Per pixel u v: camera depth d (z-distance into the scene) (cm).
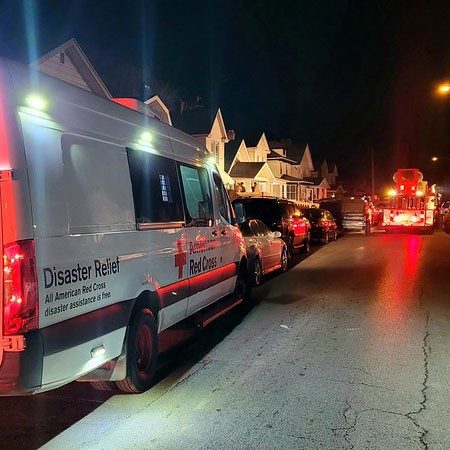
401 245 2395
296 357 702
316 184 5881
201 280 741
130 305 530
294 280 1357
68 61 2123
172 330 843
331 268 1594
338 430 479
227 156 4216
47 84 435
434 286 1251
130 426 488
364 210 3117
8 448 445
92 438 463
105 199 495
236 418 505
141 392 570
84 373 454
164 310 618
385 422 496
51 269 406
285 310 995
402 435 469
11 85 396
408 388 585
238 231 952
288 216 1769
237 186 3681
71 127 455
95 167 485
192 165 742
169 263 629
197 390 581
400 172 3197
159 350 742
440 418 506
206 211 785
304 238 1991
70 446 448
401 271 1512
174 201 662
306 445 449
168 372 644
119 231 513
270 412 519
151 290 580
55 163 427
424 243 2508
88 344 451
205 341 788
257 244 1246
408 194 3178
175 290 647
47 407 534
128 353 533
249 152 4559
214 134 3641
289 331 839
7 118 387
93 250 463
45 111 425
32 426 488
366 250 2155
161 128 651
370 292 1173
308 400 550
